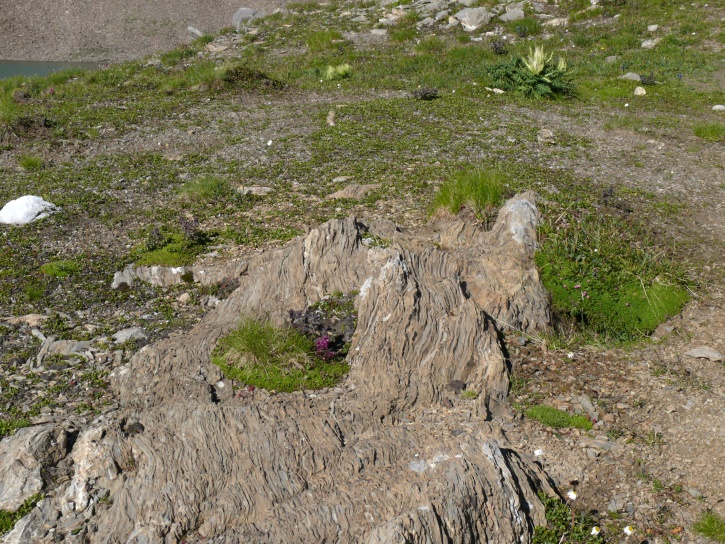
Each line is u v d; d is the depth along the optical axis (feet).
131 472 16.26
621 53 69.72
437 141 45.93
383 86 62.95
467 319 21.67
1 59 107.34
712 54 67.10
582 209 32.91
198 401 18.81
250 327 21.44
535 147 45.06
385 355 20.72
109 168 42.83
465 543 15.29
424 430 18.58
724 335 24.56
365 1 99.45
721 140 47.52
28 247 31.45
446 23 84.17
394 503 15.57
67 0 120.47
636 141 47.32
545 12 83.97
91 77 74.02
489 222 29.45
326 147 45.34
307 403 19.01
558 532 16.75
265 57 78.33
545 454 19.19
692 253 30.37
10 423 18.86
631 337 24.99
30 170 42.78
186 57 82.74
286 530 14.98
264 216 34.17
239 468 16.38
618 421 20.62
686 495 18.10
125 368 20.94
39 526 15.21
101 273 29.17
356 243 25.50
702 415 20.65
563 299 25.63
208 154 45.09
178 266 28.76
